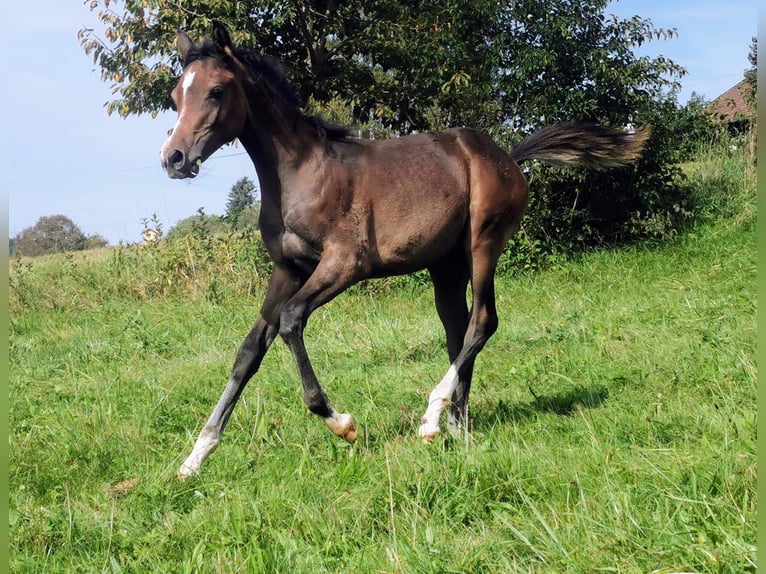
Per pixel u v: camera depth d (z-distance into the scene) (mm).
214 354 7777
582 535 3055
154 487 4129
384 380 6242
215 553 3295
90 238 16453
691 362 5543
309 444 4715
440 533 3289
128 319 10070
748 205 12414
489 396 5621
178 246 12219
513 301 9711
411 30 12688
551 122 12273
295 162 4629
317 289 4543
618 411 4715
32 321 10648
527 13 12391
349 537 3359
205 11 11844
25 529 3645
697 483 3314
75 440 4984
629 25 12445
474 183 5094
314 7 12719
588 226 12266
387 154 4930
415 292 10930
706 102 15852
